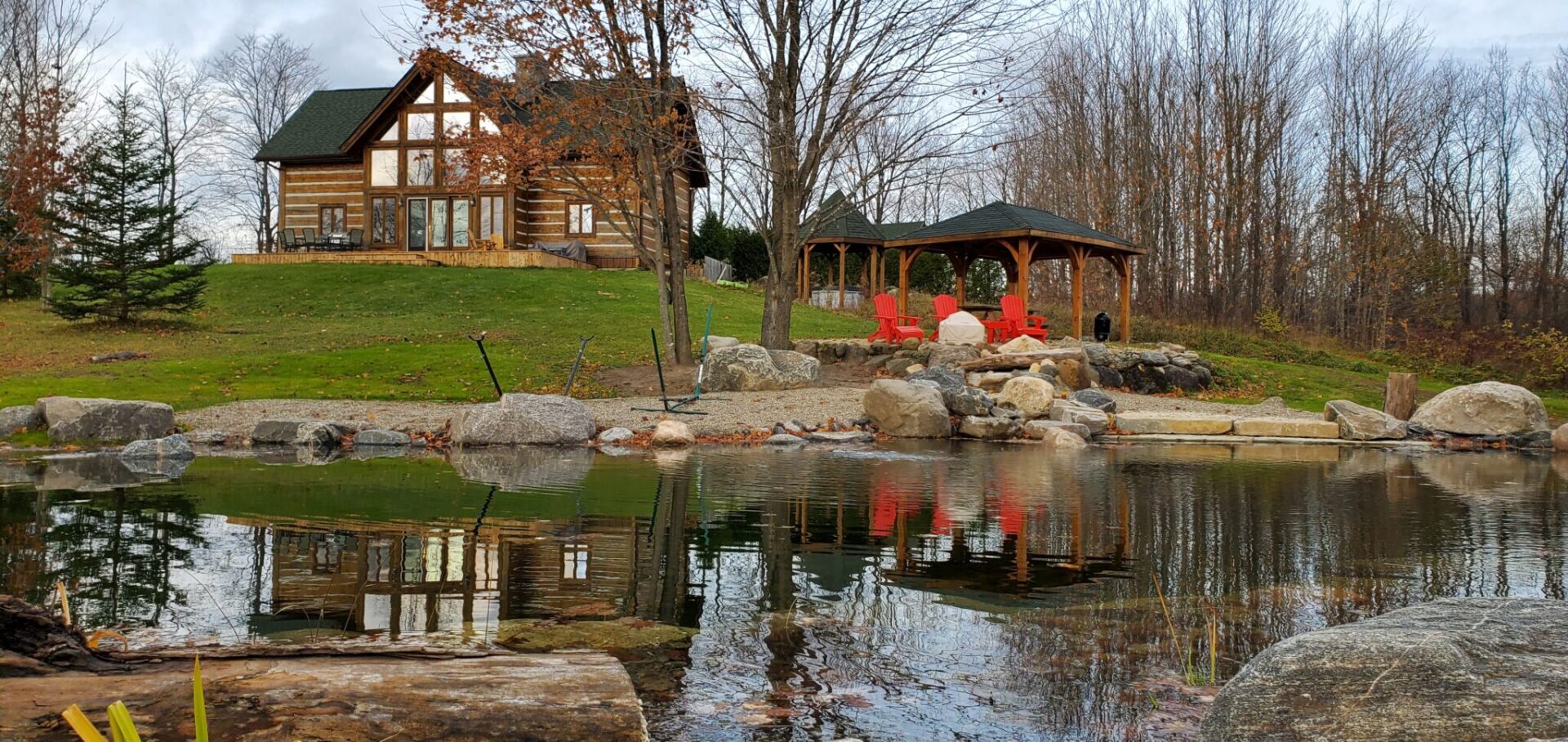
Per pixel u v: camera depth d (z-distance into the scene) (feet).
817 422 43.96
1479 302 130.52
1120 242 76.33
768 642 11.78
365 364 58.08
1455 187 128.36
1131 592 14.47
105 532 18.40
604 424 42.91
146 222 76.89
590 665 7.95
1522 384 91.66
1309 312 122.83
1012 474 29.68
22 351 64.64
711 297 93.86
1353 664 7.89
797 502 23.24
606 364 60.34
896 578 15.26
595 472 29.60
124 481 26.73
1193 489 26.40
